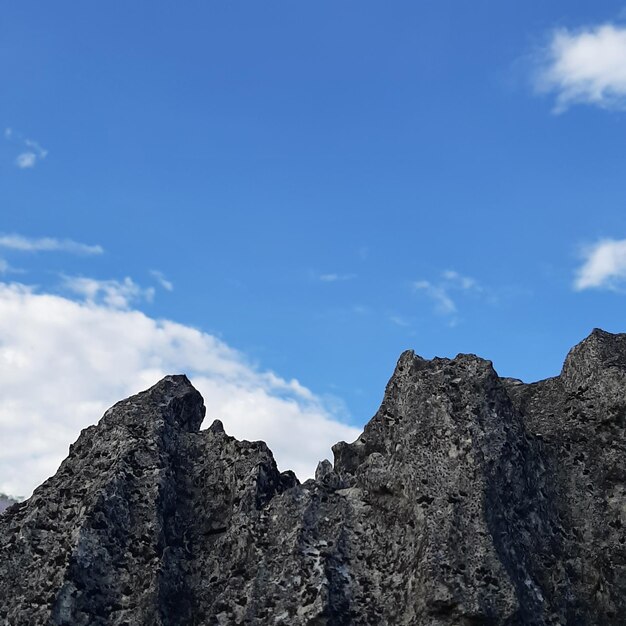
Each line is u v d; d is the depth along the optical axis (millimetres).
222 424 20250
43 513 18078
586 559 17109
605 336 19953
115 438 19312
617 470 17953
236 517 17922
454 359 18969
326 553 16812
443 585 15250
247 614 16172
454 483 16703
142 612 16625
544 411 19703
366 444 19641
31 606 16531
